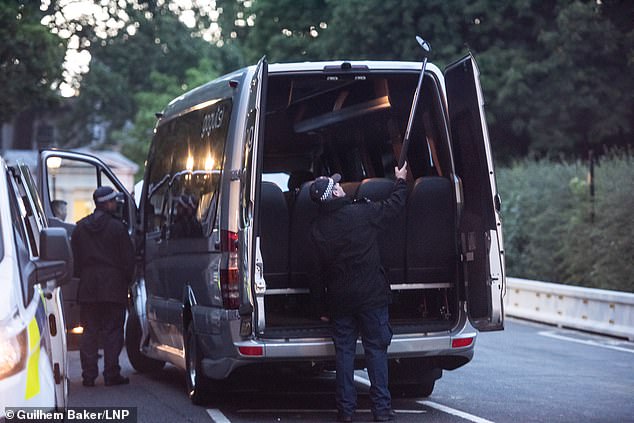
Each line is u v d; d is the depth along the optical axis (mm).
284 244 14852
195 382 15547
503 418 14297
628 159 37531
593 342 24719
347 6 48688
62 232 10039
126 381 18219
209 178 15180
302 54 54500
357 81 15328
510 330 27703
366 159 16891
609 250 32219
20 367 8625
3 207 10102
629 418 14352
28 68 51906
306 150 17656
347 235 13852
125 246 17938
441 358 14891
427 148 15453
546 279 36375
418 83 14234
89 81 89812
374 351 14031
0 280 9203
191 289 15664
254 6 56062
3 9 50844
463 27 47906
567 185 36375
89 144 94875
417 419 14195
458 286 14656
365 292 13852
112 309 17938
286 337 14016
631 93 45625
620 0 46344
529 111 46406
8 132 101875
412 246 14891
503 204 38250
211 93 15758
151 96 79812
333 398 16281
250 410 15180
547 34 45344
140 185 22219
